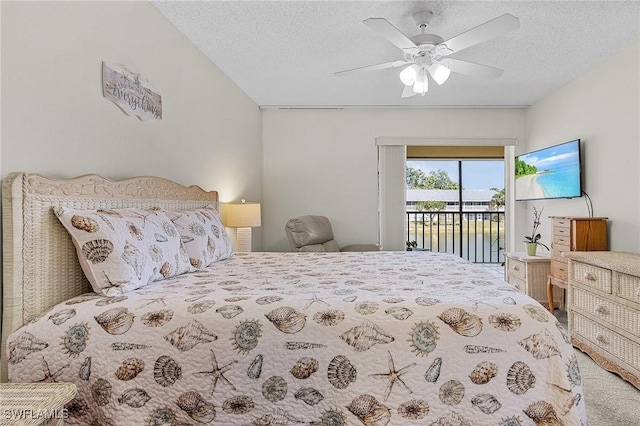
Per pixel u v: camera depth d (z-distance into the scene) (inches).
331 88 154.7
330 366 48.4
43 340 49.8
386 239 185.8
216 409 48.5
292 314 50.8
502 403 47.2
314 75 139.3
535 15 94.1
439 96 165.6
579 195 133.2
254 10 93.4
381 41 110.6
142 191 80.9
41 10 59.2
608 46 113.3
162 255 68.5
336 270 81.7
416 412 47.1
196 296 56.8
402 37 82.8
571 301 108.6
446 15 94.0
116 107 77.5
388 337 48.8
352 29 103.0
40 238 55.1
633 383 82.4
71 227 57.3
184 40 106.6
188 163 108.9
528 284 145.2
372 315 50.5
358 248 172.1
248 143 164.1
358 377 47.9
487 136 184.4
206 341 49.5
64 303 55.0
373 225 185.8
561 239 129.2
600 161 127.0
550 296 136.5
